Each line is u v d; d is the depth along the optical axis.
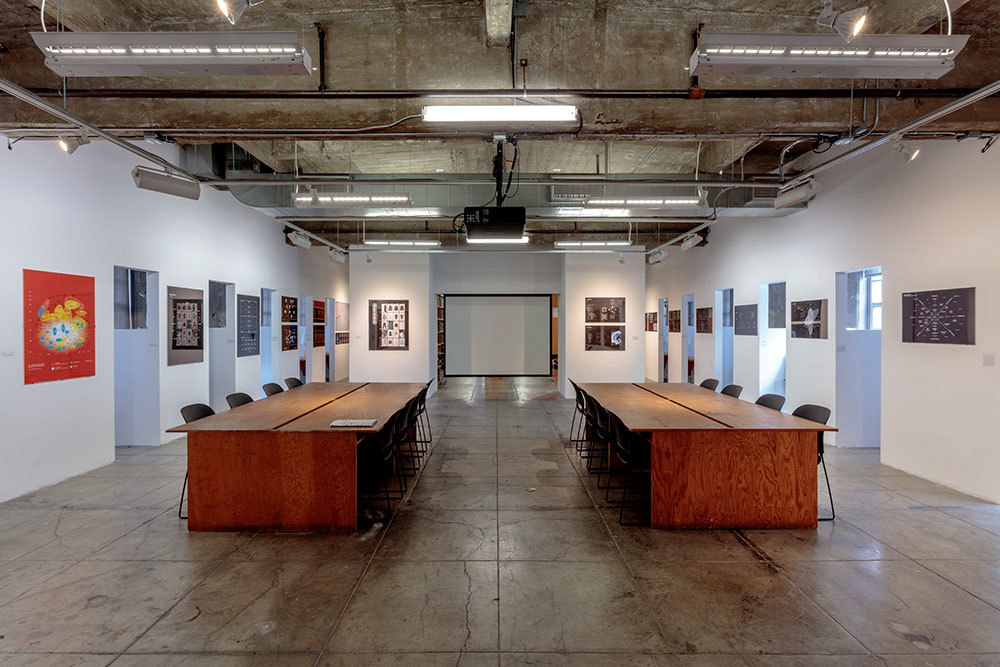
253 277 7.81
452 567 3.02
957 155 4.30
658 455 3.59
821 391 6.14
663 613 2.54
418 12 3.51
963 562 3.07
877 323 5.93
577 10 3.52
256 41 2.31
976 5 3.28
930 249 4.58
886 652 2.24
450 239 10.21
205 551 3.22
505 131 3.72
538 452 5.68
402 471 4.79
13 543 3.31
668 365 11.46
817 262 6.18
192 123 3.71
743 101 3.70
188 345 6.28
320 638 2.34
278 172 6.61
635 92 3.43
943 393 4.46
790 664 2.16
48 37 2.27
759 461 3.60
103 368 4.99
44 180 4.33
